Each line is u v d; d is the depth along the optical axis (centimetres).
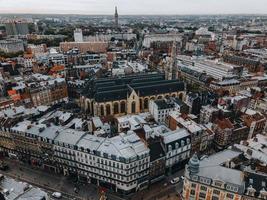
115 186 14650
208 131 18375
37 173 16325
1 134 17462
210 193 12294
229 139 18375
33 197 10925
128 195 14500
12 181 11894
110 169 14275
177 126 18650
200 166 12975
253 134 19675
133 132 16450
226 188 11838
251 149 14875
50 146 15712
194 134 16962
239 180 11938
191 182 12481
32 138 16225
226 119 18775
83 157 14838
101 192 14638
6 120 17675
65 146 15138
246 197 11631
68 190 14838
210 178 12050
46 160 16438
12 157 17962
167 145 15400
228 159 13762
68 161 15538
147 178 14900
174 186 15225
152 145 15175
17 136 16825
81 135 15838
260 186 11619
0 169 16600
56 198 14125
